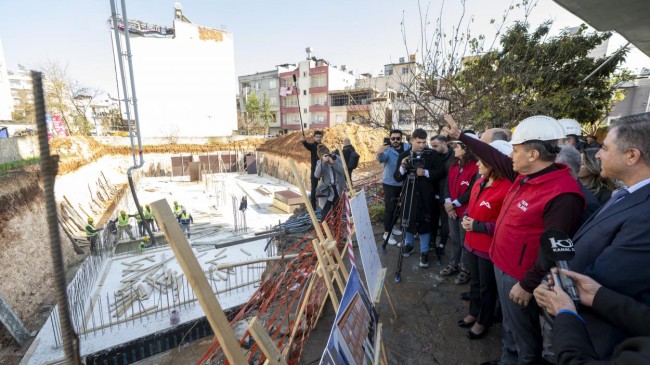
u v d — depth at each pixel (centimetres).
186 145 3350
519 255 209
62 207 1571
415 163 400
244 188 2491
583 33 791
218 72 3844
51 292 1078
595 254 153
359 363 165
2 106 2814
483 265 279
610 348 136
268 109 4391
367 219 278
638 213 138
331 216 493
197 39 3647
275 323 360
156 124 3562
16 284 945
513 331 222
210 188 2516
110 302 809
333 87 3888
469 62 650
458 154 366
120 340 621
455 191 381
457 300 367
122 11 1119
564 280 141
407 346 300
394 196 488
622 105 1439
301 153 2412
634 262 134
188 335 650
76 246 1360
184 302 739
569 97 733
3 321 763
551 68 682
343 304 171
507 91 629
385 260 466
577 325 125
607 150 156
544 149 194
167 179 2973
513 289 196
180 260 92
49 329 720
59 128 2834
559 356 120
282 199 1817
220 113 3922
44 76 57
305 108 4100
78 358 68
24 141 1444
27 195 1179
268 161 3008
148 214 1376
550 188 193
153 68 3453
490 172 260
